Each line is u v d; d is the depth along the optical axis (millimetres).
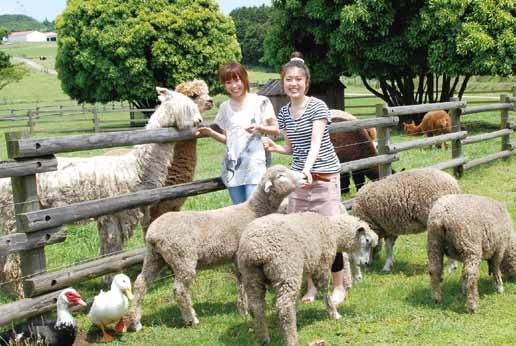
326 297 4945
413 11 19422
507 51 18031
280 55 22938
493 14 18047
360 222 4898
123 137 5348
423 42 18859
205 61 29016
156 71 29047
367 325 4855
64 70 30203
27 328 4488
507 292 5477
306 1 20969
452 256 5254
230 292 5848
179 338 4758
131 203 5453
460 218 4949
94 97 30156
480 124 22219
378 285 5883
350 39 19719
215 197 9969
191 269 4773
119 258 5602
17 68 47312
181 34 28391
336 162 5176
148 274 4953
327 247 4707
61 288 5059
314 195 5098
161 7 28484
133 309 4895
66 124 31078
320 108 4922
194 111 5824
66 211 4957
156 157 5945
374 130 10883
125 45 27875
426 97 23000
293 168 5109
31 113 25844
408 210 6043
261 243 4238
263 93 24984
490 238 5059
